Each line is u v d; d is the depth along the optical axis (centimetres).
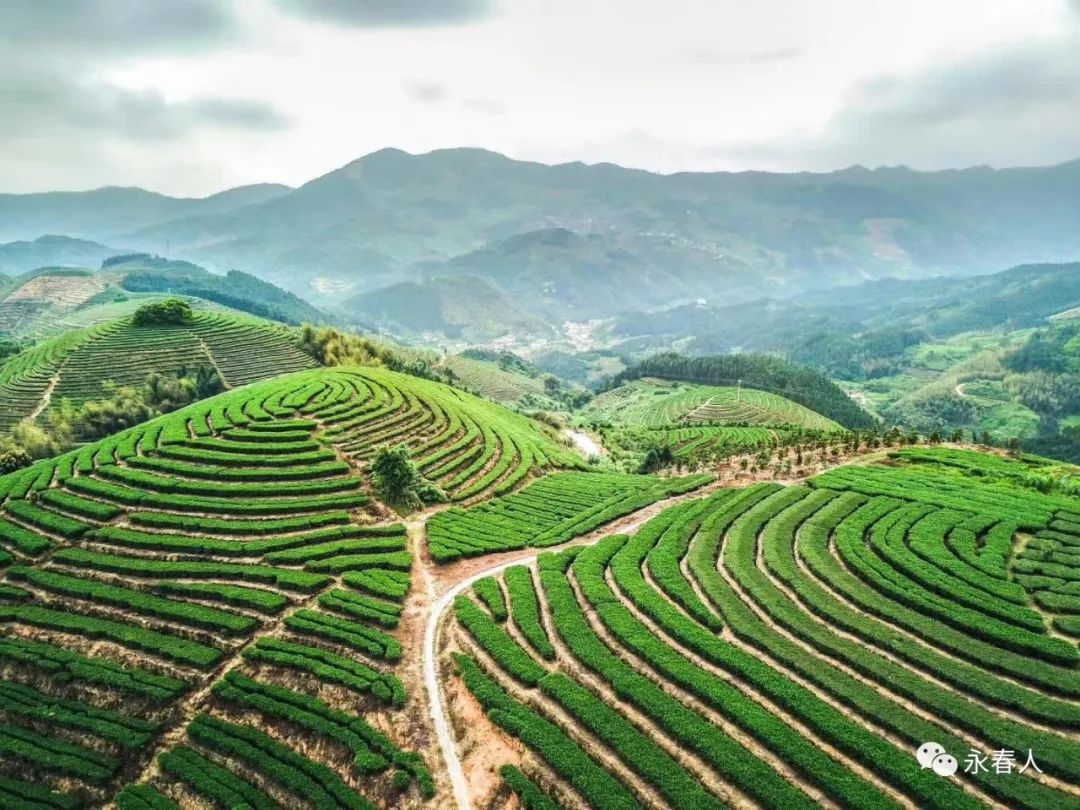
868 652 4306
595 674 4428
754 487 7419
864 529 5931
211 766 4431
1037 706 3719
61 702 5006
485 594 5522
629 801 3459
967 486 6900
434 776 4053
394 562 6262
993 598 4706
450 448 9400
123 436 8462
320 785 4159
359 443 8600
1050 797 3186
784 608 4841
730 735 3809
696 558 5725
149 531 6600
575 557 6178
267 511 6881
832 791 3334
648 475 10162
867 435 9500
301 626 5388
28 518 6850
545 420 17100
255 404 9138
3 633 5606
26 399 14400
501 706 4253
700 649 4459
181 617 5556
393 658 4969
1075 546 5425
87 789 4425
